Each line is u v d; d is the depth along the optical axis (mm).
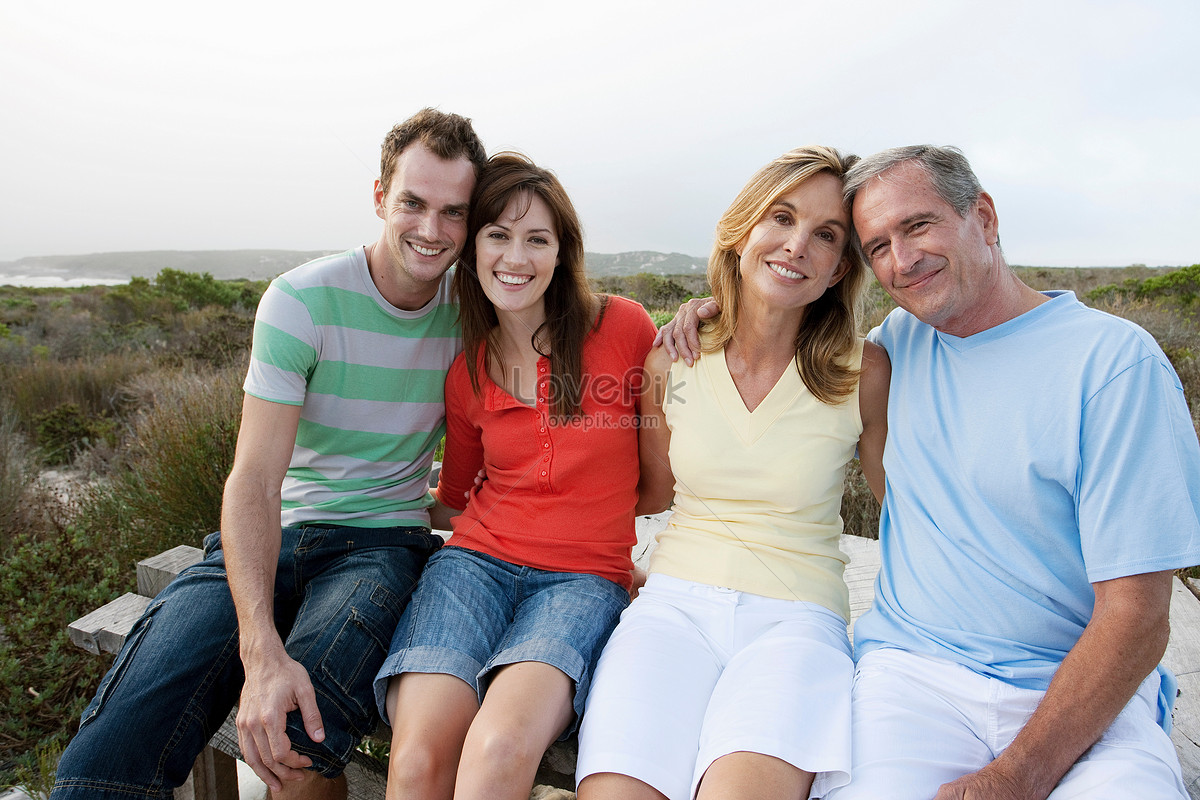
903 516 1495
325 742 1431
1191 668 1843
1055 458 1267
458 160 1706
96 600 3146
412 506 2012
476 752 1221
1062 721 1136
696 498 1742
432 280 1820
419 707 1344
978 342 1389
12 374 8328
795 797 1168
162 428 4480
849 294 1659
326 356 1814
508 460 1826
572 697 1411
